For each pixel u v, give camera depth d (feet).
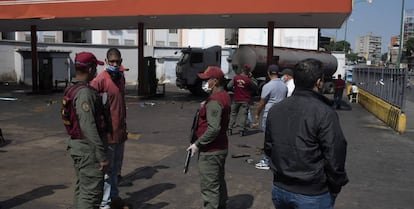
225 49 120.37
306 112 9.83
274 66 25.05
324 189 9.87
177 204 18.75
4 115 48.98
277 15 56.90
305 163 9.78
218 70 15.29
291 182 10.02
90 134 12.68
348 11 51.34
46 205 18.21
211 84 15.30
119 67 16.96
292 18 60.18
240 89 36.65
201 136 15.02
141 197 19.62
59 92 80.33
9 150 29.63
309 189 9.84
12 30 91.81
